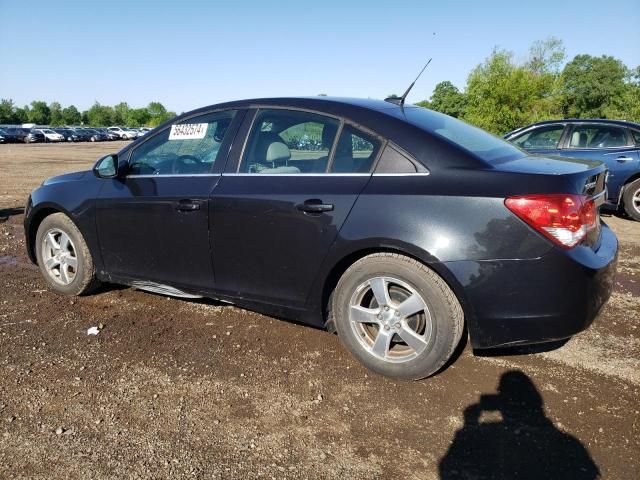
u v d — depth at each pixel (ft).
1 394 9.36
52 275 14.55
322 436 8.26
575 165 9.97
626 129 26.27
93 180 13.60
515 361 10.66
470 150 9.69
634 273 16.94
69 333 11.98
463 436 8.23
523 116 98.99
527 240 8.44
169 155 12.57
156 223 12.10
